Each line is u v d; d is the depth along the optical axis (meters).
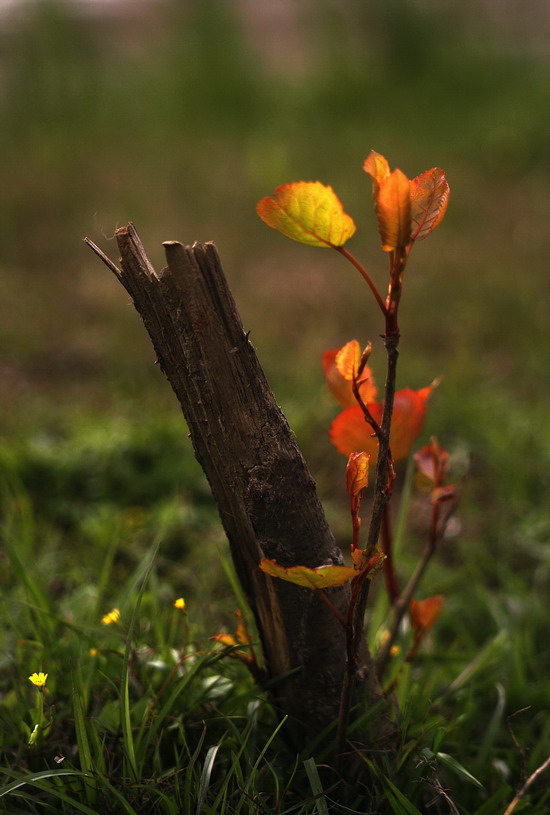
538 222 6.59
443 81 9.19
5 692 1.94
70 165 7.51
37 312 4.87
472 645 2.33
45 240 6.02
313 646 1.50
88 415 3.71
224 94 9.13
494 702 2.14
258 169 7.42
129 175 7.35
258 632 1.57
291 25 11.52
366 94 9.13
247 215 6.69
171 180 7.29
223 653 1.62
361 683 1.55
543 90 8.76
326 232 1.18
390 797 1.44
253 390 1.38
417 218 1.21
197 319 1.35
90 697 1.76
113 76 9.50
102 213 6.50
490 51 9.53
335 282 5.57
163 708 1.58
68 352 4.45
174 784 1.53
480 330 4.80
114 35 10.62
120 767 1.62
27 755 1.63
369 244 6.23
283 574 1.29
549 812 1.76
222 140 8.47
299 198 1.15
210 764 1.47
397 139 8.27
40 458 3.27
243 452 1.39
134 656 1.80
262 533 1.42
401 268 1.17
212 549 2.84
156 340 1.40
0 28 9.48
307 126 8.80
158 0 11.68
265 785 1.58
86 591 2.28
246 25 11.38
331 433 1.53
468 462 1.82
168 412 3.77
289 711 1.59
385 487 1.30
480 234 6.38
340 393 1.59
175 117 9.04
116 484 3.25
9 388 4.06
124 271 1.38
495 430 3.61
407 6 9.52
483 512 3.25
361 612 1.36
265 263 5.92
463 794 1.79
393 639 1.82
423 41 9.48
